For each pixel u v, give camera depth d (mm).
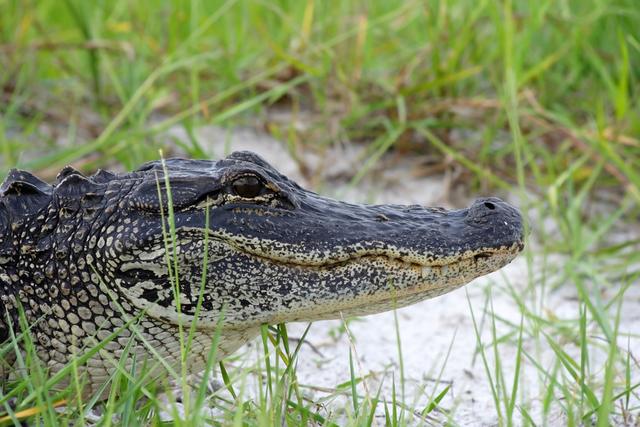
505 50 17156
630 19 17953
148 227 9328
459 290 14414
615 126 16781
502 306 13883
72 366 8789
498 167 17156
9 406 8852
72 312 9586
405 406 9719
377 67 19109
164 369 9750
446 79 17250
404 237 9547
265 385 10789
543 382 9852
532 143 17359
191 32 19516
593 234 14711
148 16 19938
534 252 15305
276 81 18656
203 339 9641
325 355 12344
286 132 18141
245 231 9359
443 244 9562
